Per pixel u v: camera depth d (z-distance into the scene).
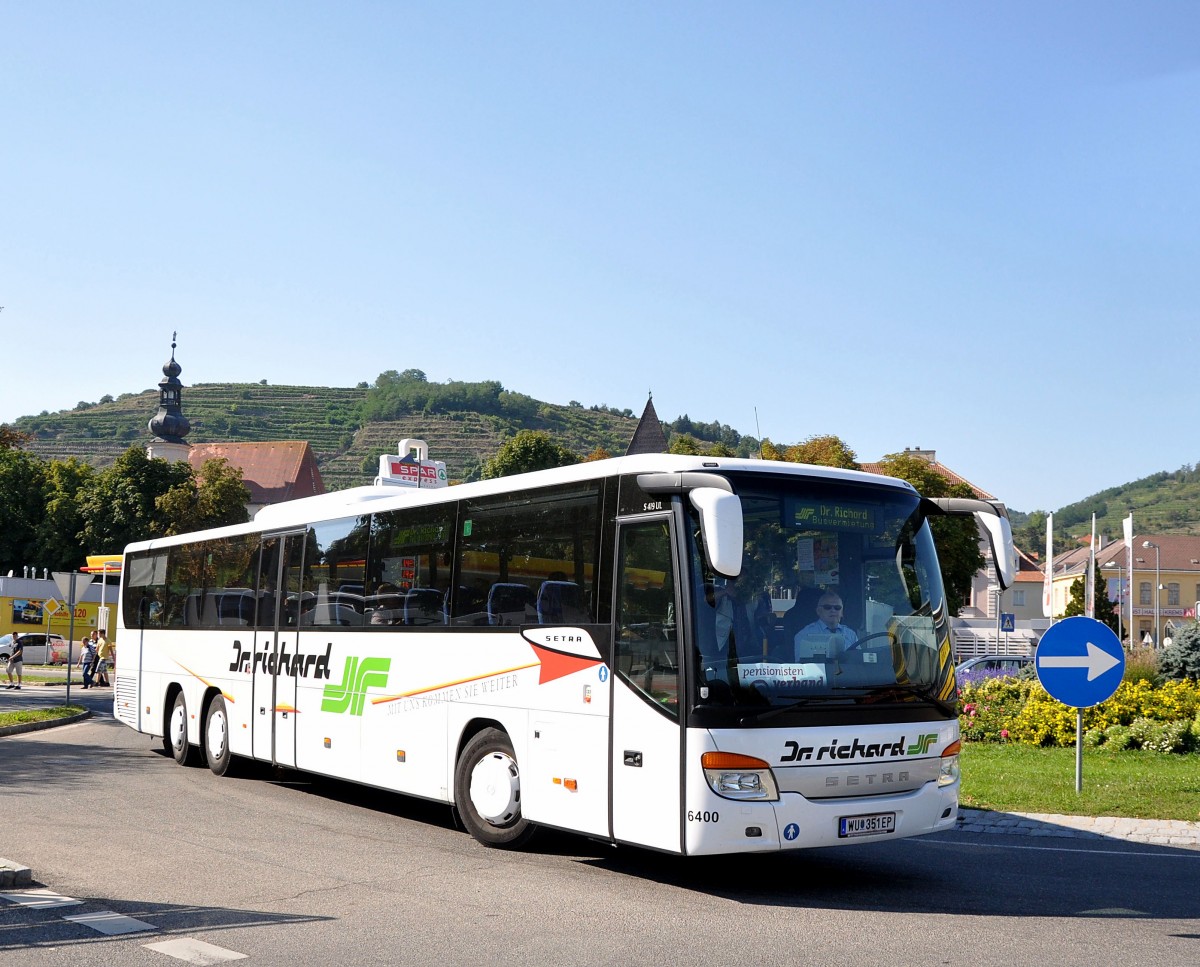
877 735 9.05
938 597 9.73
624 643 9.38
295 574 14.70
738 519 8.13
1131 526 23.27
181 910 8.33
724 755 8.57
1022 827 12.21
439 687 11.72
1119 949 7.35
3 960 7.04
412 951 7.29
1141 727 17.41
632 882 9.51
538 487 10.64
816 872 10.02
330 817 12.88
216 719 16.52
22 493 78.12
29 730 24.17
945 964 6.98
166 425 112.81
